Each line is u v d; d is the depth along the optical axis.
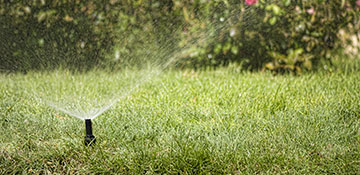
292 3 7.46
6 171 3.78
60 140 4.40
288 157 3.98
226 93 6.02
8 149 4.20
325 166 3.85
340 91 6.05
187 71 8.17
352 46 7.70
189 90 6.37
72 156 4.04
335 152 4.05
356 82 6.51
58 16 6.27
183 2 6.80
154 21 6.48
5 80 6.82
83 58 6.46
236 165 3.88
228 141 4.31
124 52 6.44
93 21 6.24
